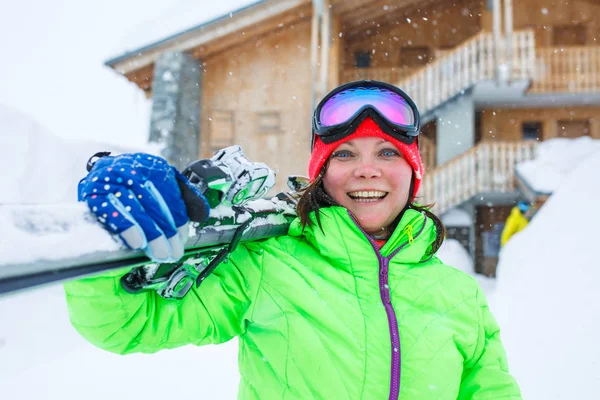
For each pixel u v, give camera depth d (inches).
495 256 472.4
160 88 430.0
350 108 47.9
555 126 516.4
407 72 492.7
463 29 518.9
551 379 93.7
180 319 39.7
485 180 426.3
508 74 423.2
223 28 430.0
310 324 41.8
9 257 17.0
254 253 45.9
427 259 50.6
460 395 46.9
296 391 40.6
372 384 39.8
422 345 42.3
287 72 458.9
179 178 26.9
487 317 49.4
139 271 32.0
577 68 472.7
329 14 446.6
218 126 462.9
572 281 125.6
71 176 235.6
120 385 125.0
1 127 221.1
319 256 46.3
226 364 142.5
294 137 453.4
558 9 519.8
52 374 132.4
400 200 48.1
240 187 32.7
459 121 449.1
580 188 190.2
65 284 32.2
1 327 165.8
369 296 43.7
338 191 47.8
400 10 509.0
